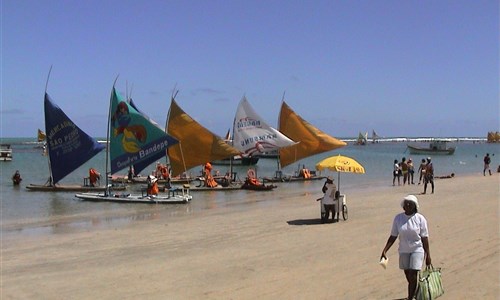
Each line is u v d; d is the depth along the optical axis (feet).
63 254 50.96
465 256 45.19
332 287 37.17
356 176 178.60
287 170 222.48
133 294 36.78
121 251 51.83
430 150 385.29
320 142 154.20
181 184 138.92
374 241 53.72
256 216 76.28
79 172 203.21
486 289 35.55
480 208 77.46
